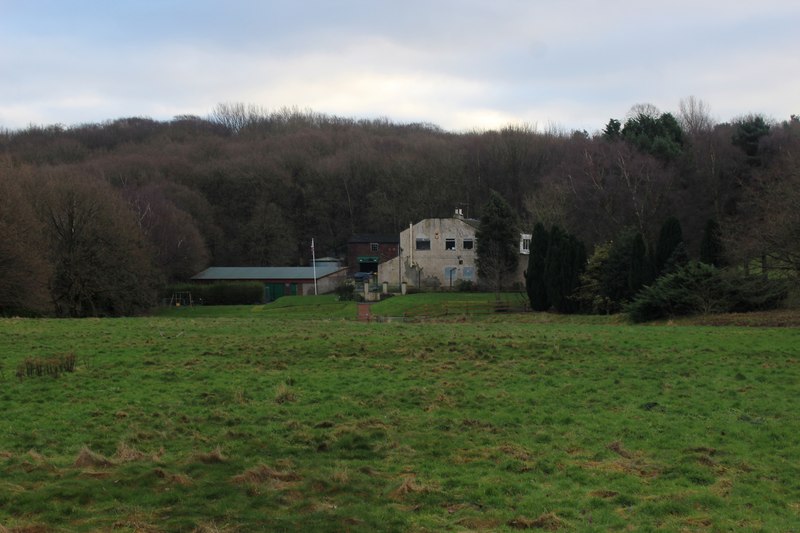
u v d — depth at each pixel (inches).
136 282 2246.6
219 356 804.6
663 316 1476.4
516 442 472.7
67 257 2075.5
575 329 1139.9
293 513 334.3
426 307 2174.0
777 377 700.0
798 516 346.3
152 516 324.8
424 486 377.4
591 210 2600.9
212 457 414.3
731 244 1589.6
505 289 2728.8
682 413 555.5
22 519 316.5
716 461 432.8
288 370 727.1
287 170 4392.2
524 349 861.2
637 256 1768.0
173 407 559.5
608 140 3154.5
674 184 2640.3
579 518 340.8
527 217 3415.4
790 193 1387.8
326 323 1263.5
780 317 1314.0
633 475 407.2
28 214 1814.7
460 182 4119.1
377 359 795.4
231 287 3142.2
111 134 5305.1
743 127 2775.6
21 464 393.7
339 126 5718.5
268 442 461.7
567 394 621.9
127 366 736.3
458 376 699.4
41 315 1891.0
